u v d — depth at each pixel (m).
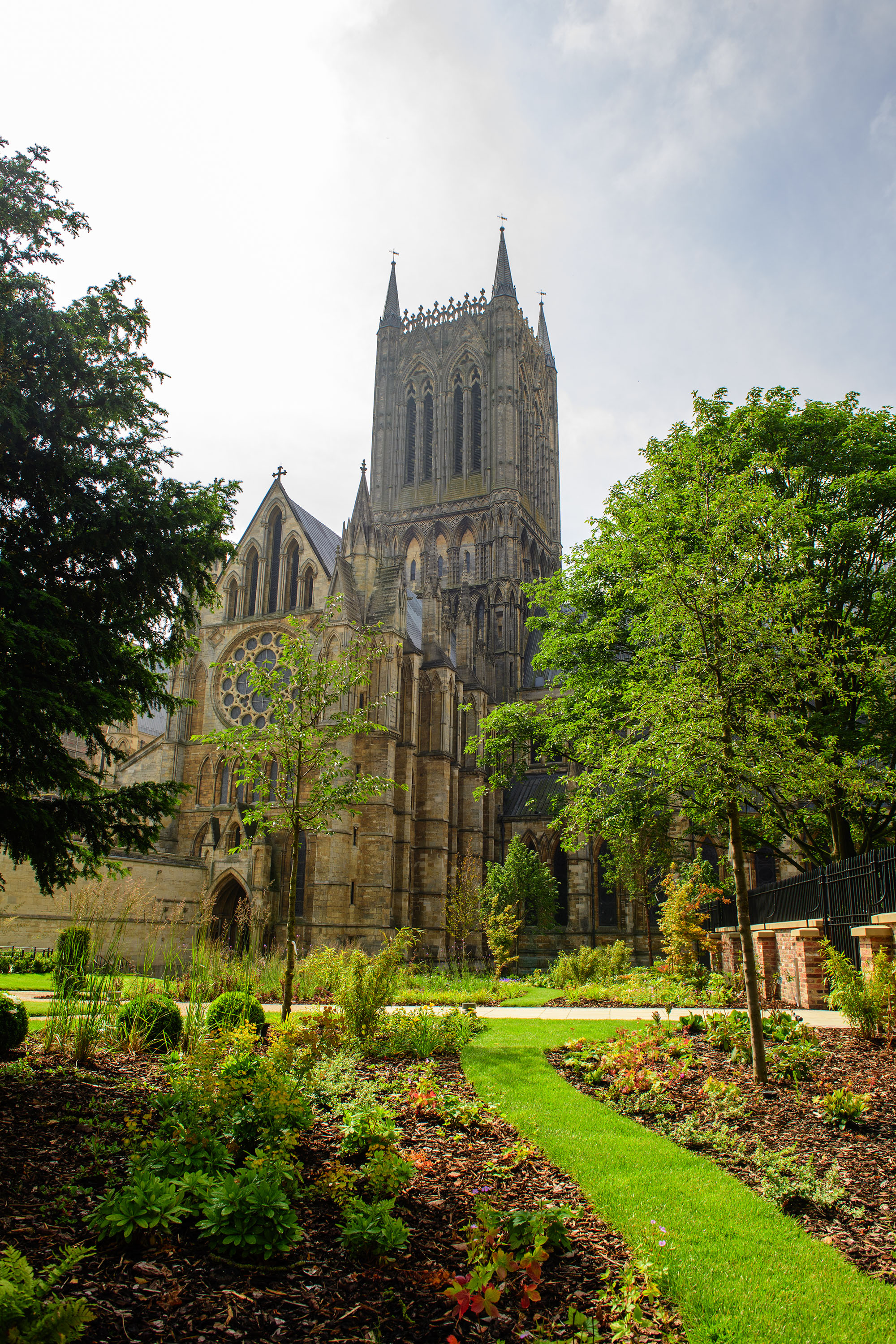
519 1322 8.06
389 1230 8.97
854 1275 8.87
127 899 25.09
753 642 18.72
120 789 21.44
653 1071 17.28
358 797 27.72
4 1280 6.21
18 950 45.59
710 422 42.06
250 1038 17.61
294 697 30.67
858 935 25.53
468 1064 19.62
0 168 21.16
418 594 106.94
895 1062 18.12
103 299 22.88
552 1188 11.51
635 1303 8.23
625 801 39.94
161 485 23.48
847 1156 12.77
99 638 20.89
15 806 18.91
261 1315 7.86
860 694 31.31
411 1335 7.81
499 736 55.59
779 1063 17.31
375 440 124.81
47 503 21.55
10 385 19.39
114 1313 7.64
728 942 43.50
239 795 66.94
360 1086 16.62
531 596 52.75
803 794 22.16
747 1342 7.60
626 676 41.31
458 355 121.94
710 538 19.72
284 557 72.25
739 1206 10.65
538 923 75.50
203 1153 10.86
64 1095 15.10
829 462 40.16
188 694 71.38
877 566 39.66
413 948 66.75
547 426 134.88
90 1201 10.04
